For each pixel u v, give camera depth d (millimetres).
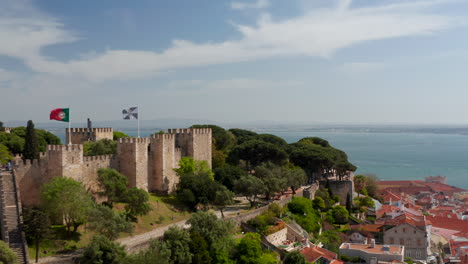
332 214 150750
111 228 74125
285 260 94125
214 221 88062
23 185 83375
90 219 74625
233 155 167875
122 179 94250
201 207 114875
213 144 176000
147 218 95312
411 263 110812
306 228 125125
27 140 110500
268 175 138125
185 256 76938
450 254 141375
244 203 129750
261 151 162625
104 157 100625
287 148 193625
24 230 68375
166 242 77375
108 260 67375
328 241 122750
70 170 86375
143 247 78688
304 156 176000
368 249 111375
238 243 91062
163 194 115625
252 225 108938
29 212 71500
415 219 145250
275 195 143875
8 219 72062
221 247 84500
